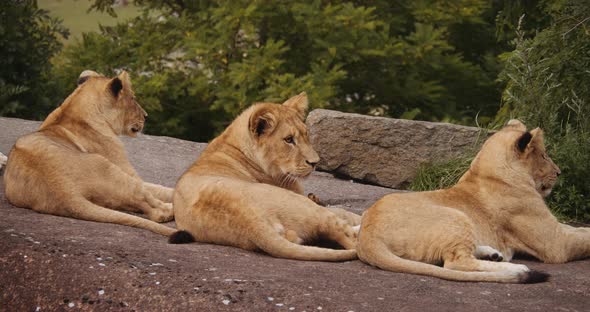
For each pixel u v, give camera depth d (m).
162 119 28.67
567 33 15.91
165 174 15.27
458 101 29.81
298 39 28.75
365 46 26.81
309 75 25.66
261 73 26.08
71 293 8.70
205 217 10.26
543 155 10.87
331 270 9.32
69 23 53.69
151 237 10.59
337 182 16.16
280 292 8.44
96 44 30.53
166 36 29.81
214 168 11.31
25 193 11.32
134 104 12.97
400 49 26.97
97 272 8.87
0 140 16.58
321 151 16.80
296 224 10.13
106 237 10.20
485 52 31.00
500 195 10.54
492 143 10.85
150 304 8.42
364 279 9.02
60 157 11.36
